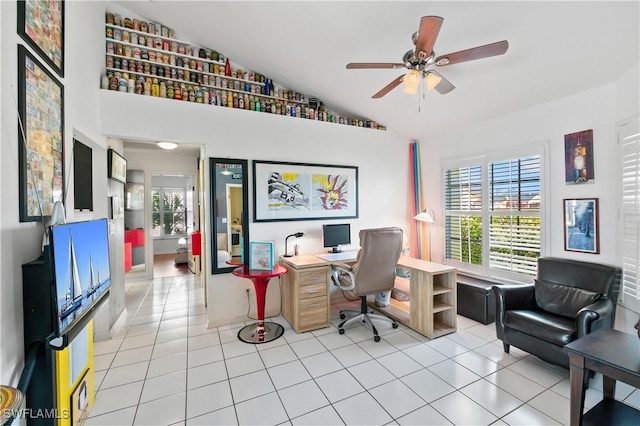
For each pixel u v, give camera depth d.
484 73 2.85
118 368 2.44
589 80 2.62
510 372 2.34
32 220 1.56
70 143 2.16
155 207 8.83
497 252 3.61
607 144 2.63
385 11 2.33
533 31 2.24
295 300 3.15
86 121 2.51
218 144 3.34
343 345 2.83
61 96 1.96
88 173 2.60
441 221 4.34
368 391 2.12
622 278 2.47
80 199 2.40
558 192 3.02
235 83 3.61
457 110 3.63
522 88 2.95
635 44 2.14
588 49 2.30
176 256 8.20
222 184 3.37
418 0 2.15
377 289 3.12
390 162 4.52
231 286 3.41
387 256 3.05
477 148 3.83
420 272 3.05
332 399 2.04
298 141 3.80
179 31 3.37
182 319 3.54
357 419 1.84
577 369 1.58
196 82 3.39
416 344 2.83
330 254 3.76
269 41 3.11
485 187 3.73
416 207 4.62
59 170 1.93
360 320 3.36
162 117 3.08
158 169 5.75
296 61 3.34
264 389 2.15
